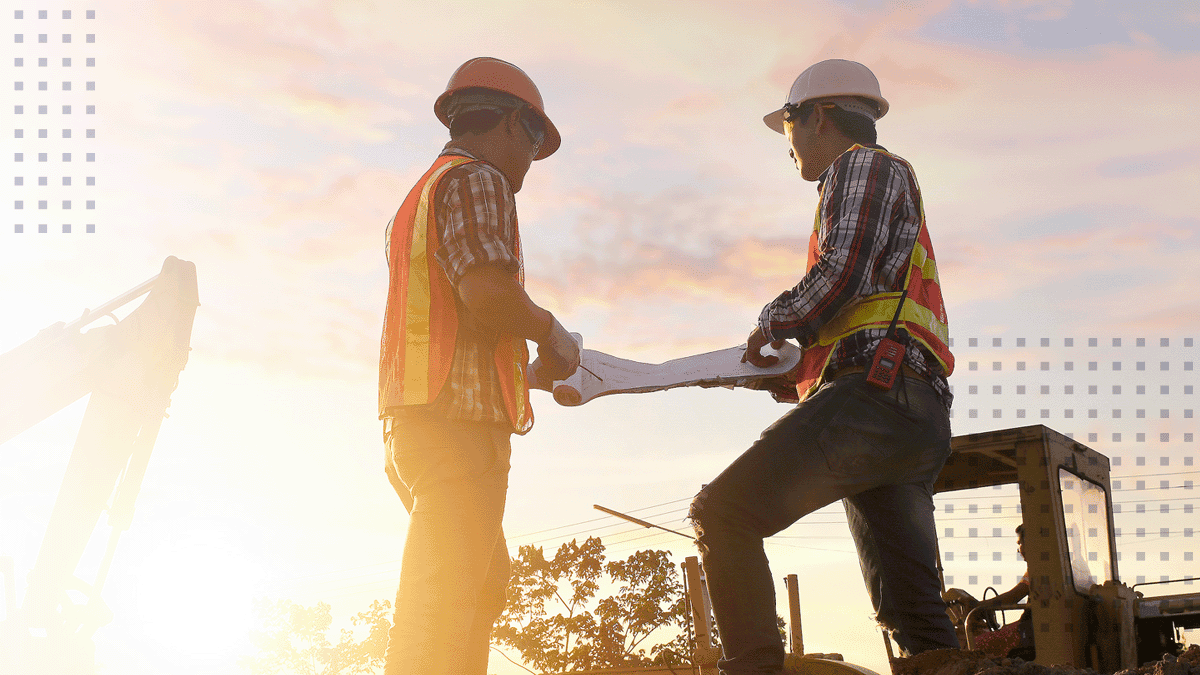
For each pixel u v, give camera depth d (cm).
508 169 277
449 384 243
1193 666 236
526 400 265
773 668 262
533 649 4225
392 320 257
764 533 269
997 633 523
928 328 285
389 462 266
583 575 4334
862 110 317
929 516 305
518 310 241
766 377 366
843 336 283
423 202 255
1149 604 474
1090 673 244
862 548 312
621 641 4166
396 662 228
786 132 334
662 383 373
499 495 249
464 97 275
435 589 233
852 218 278
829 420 269
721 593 266
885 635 321
